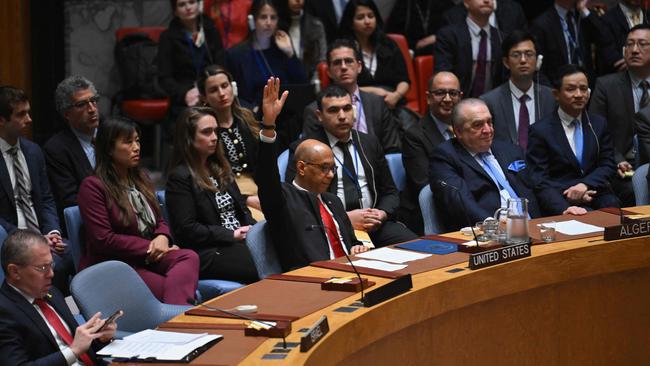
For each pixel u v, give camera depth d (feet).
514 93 57.82
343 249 40.19
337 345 27.25
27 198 47.11
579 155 52.95
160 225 44.04
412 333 32.27
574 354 38.29
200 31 63.16
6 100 46.03
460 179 47.19
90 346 31.32
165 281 41.06
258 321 27.96
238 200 46.73
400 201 53.42
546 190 50.98
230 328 27.68
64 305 32.40
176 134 45.85
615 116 59.57
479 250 37.17
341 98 49.96
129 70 66.80
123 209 42.42
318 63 64.59
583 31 66.64
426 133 53.57
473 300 34.09
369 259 36.63
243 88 60.75
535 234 40.29
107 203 42.32
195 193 45.44
